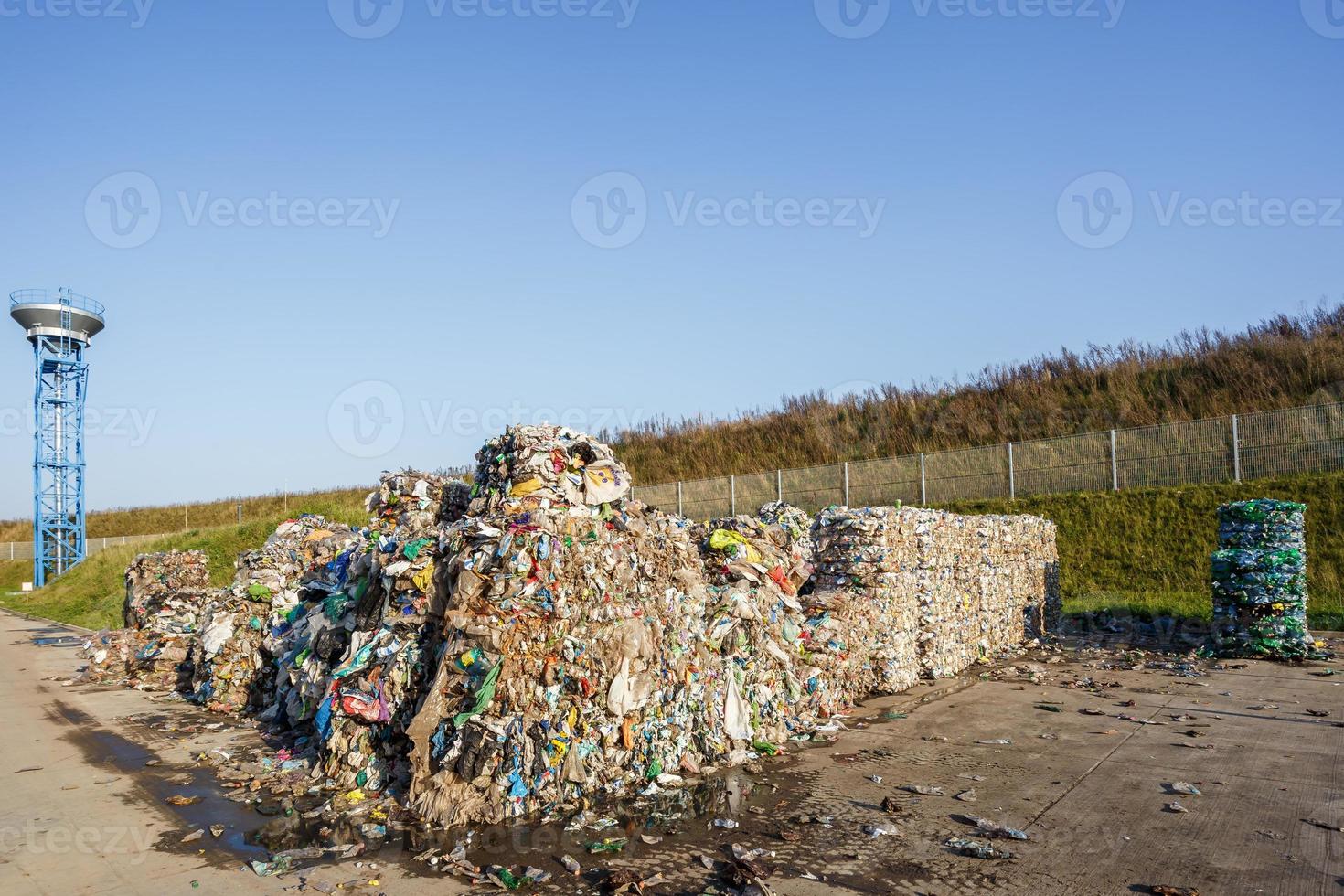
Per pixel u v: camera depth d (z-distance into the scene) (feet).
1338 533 56.75
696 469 110.42
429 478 33.60
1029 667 41.88
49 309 131.95
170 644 44.39
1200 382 82.43
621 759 22.56
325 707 25.07
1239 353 82.84
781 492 88.69
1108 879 17.07
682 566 27.09
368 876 17.67
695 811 21.11
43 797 24.02
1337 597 53.93
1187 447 67.72
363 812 21.40
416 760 21.31
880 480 82.79
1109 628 54.90
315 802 22.70
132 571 59.52
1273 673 39.52
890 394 106.93
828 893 16.49
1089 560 65.57
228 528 110.93
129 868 18.54
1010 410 92.58
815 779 23.82
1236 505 45.39
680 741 24.20
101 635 50.26
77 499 135.33
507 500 24.20
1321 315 85.25
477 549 23.06
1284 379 76.84
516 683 21.42
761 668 27.96
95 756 28.53
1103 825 20.07
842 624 33.06
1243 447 65.21
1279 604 43.16
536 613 22.03
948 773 24.40
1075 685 37.55
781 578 31.60
